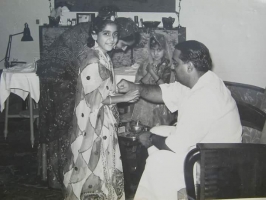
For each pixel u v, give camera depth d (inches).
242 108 78.4
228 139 71.7
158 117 76.2
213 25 76.9
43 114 73.2
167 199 72.5
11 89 73.3
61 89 71.6
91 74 70.6
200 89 72.2
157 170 72.0
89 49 72.1
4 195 76.5
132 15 74.2
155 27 74.9
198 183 63.0
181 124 71.7
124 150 76.9
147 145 76.3
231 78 78.6
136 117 76.0
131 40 74.4
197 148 60.1
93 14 73.1
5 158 77.2
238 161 59.7
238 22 77.7
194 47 75.4
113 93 73.7
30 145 76.7
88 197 73.4
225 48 77.9
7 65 73.2
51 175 75.7
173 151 71.8
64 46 72.1
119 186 76.1
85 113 70.9
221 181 60.1
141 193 73.7
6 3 72.9
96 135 71.4
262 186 60.7
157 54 74.8
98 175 72.8
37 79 72.5
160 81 75.4
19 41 72.7
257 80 78.8
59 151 73.9
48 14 73.1
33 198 76.8
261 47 78.2
